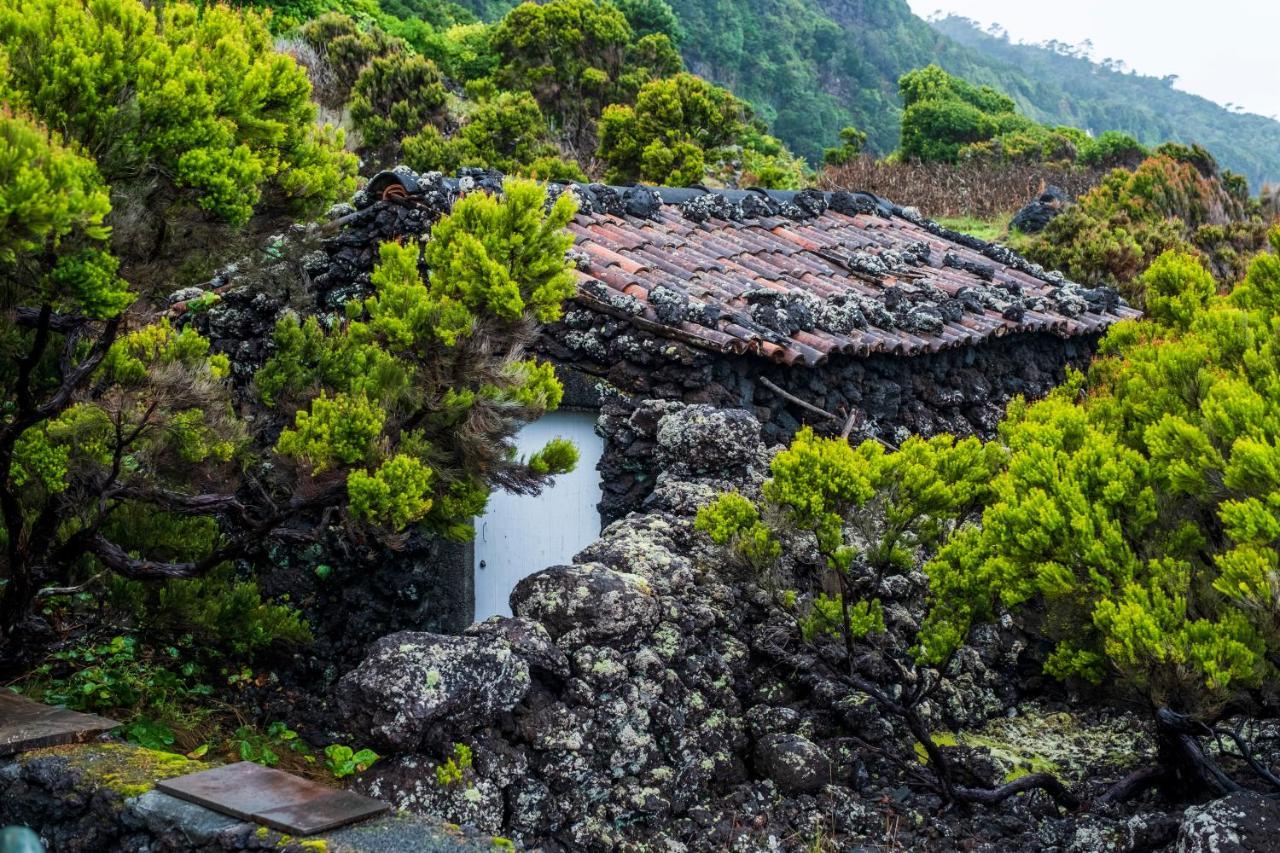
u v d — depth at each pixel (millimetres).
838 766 5539
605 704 5105
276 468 5152
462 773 4617
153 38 4496
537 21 24516
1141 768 5512
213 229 4926
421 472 4832
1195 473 4859
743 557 5531
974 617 5398
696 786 5230
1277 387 5156
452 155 19156
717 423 6789
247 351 8492
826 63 76562
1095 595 4914
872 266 9898
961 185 24734
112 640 6020
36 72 4258
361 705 4605
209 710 5871
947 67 107000
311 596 7660
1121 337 7539
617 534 6316
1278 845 4172
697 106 20609
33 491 5348
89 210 3836
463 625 7660
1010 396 9992
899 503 5484
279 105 5180
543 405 5355
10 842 2193
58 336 5281
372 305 5359
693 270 8680
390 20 28797
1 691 4926
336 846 3516
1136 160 29328
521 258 5316
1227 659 4383
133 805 3887
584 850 4828
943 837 5121
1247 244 18125
